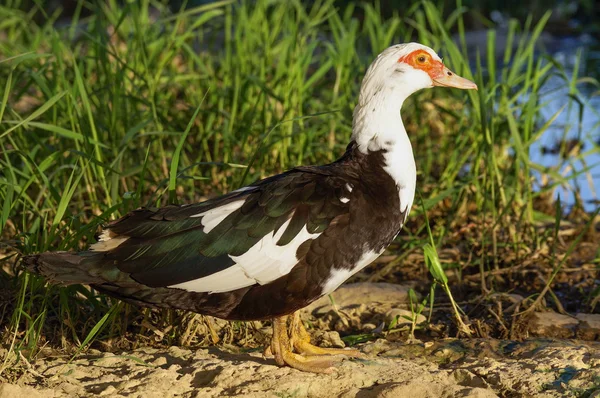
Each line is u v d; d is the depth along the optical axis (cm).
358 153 852
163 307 812
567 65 2128
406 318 954
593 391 790
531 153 1623
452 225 1255
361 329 984
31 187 1217
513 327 956
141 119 1296
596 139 1686
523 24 2559
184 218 797
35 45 1530
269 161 1273
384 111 859
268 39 1489
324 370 823
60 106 1198
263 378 812
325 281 808
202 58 1695
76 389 795
